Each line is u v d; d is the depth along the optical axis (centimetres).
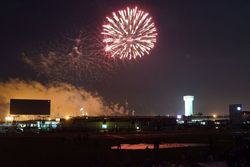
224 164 4831
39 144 6656
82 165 5644
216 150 5653
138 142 7038
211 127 11225
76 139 6788
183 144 6606
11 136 7919
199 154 5353
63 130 10488
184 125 11706
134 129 10938
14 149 6362
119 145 6062
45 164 5728
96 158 5594
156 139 6538
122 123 12031
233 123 11394
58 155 6025
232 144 6194
